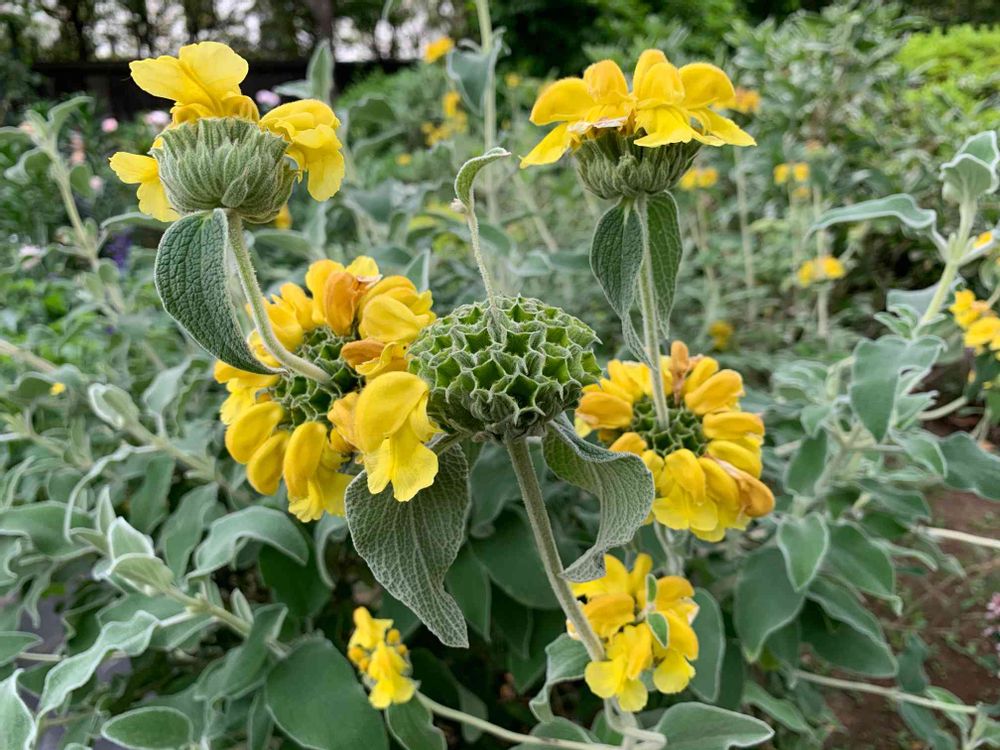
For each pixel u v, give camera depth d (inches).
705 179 31.1
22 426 16.5
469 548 14.1
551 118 8.0
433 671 15.3
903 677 16.7
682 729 9.8
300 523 14.4
